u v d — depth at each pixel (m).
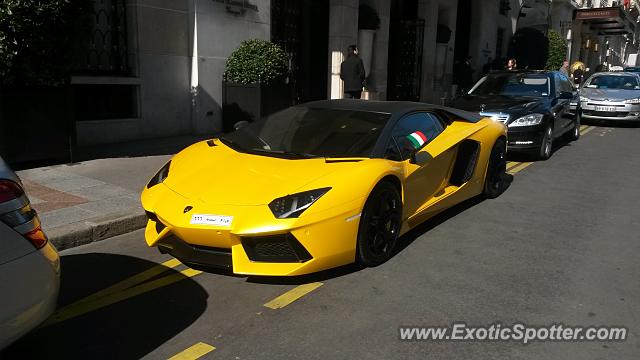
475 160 5.86
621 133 13.19
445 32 19.55
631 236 5.17
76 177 6.51
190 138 9.53
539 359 2.99
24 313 2.46
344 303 3.64
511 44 25.42
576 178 7.79
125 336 3.22
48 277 2.57
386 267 4.28
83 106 8.53
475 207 6.13
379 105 5.25
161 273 4.16
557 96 9.82
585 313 3.54
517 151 9.31
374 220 4.19
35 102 6.70
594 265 4.41
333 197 3.75
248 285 3.93
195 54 9.78
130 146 8.59
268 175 4.00
